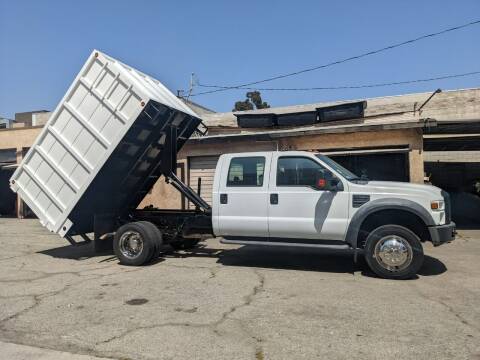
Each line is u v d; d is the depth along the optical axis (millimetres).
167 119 9367
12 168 21906
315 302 5906
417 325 4965
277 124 18312
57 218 9000
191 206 16641
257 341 4566
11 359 4266
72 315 5523
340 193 7539
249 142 16062
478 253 9492
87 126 8570
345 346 4398
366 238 7461
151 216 9641
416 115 16969
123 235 8664
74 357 4281
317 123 17891
